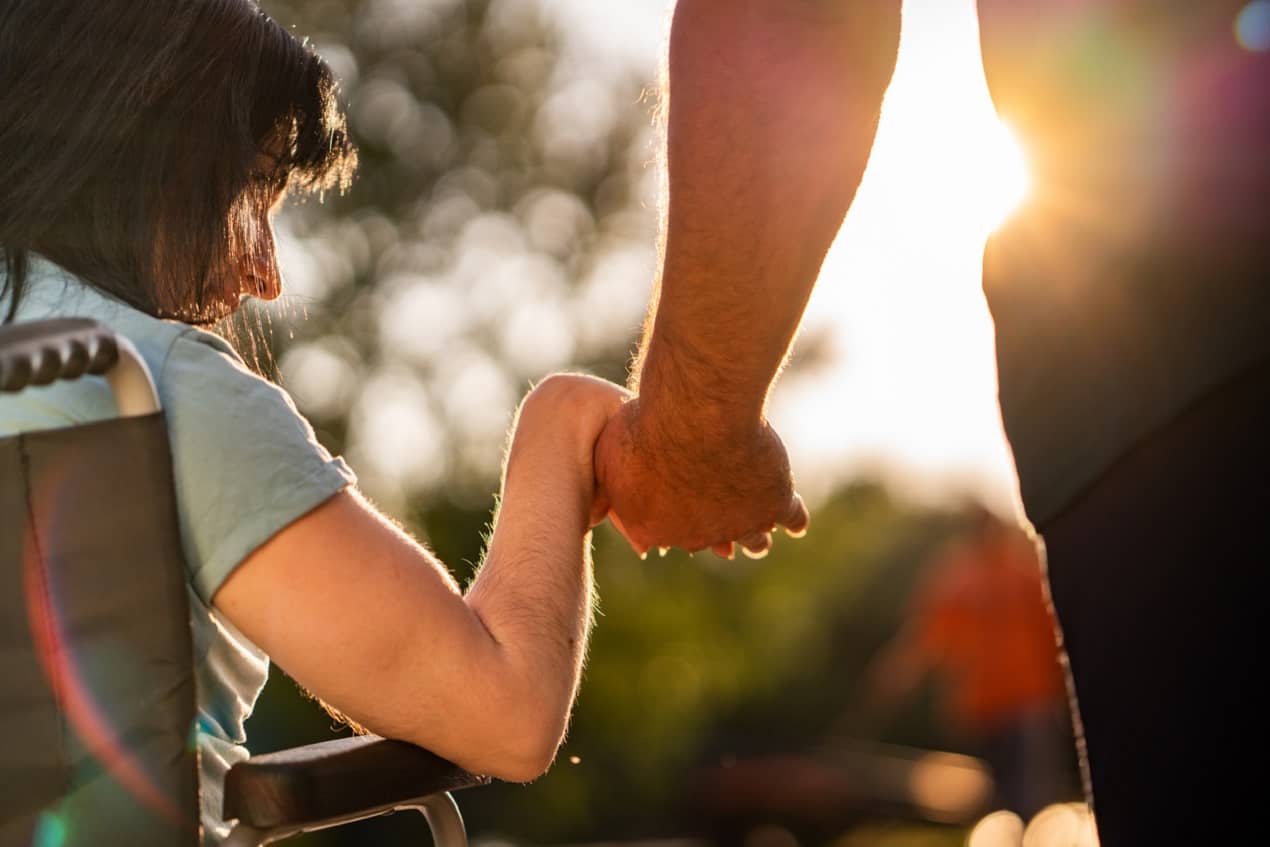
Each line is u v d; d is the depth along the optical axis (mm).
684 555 12938
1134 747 1113
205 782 1347
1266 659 1052
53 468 1149
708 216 1525
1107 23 1186
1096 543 1145
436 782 1292
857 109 1516
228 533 1229
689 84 1509
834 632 17078
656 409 1667
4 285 1342
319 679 1257
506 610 1393
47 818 1154
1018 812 7129
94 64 1374
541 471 1605
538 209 12680
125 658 1151
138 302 1379
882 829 8727
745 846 8883
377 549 1274
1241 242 1088
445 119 12508
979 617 7246
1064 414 1185
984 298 1312
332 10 12109
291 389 11102
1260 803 1052
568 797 9797
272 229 1522
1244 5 1112
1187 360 1095
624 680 11875
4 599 1150
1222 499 1073
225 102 1422
